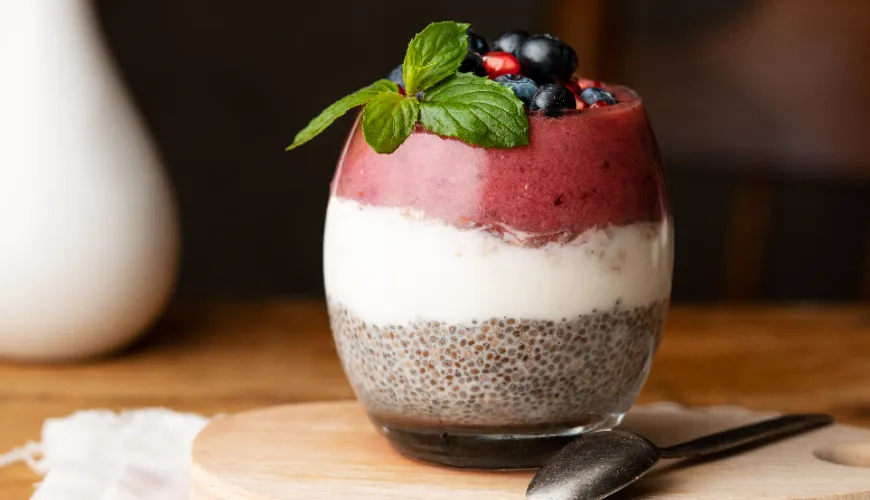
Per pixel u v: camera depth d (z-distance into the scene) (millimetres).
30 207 629
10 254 626
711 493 459
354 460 488
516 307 452
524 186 450
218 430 518
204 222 1297
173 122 1271
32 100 641
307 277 1320
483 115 447
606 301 459
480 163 450
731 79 1001
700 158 1015
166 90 1263
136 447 532
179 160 1279
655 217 470
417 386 463
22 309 631
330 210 481
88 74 652
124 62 1249
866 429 529
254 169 1291
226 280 1312
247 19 1257
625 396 480
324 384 625
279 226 1305
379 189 459
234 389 616
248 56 1266
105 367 647
